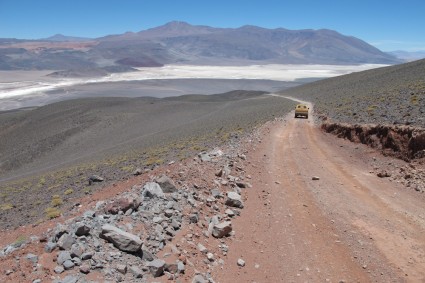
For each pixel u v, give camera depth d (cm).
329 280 885
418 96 3120
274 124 4150
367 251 1027
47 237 832
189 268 839
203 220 1128
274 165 2033
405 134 1991
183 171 1538
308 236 1121
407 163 1855
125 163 3116
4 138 13788
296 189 1596
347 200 1451
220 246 998
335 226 1200
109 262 765
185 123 9881
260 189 1573
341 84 10769
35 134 13162
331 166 2012
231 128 4388
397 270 928
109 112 14825
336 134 2953
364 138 2420
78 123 13462
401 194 1498
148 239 905
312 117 4756
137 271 750
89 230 848
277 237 1109
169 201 1156
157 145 4934
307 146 2639
